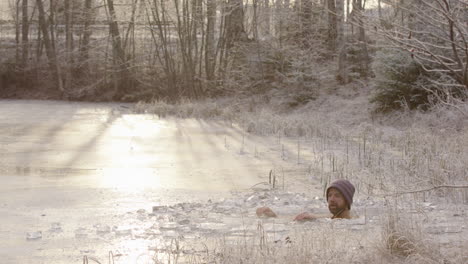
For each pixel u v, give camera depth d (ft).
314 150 55.83
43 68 141.28
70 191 36.65
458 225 23.75
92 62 135.95
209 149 57.47
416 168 40.24
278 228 23.39
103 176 42.83
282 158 51.80
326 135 65.62
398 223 20.79
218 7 123.54
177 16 120.88
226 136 68.23
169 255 18.95
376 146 55.52
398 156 49.83
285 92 103.35
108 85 133.80
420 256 18.66
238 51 115.85
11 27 155.84
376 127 70.28
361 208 28.30
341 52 100.68
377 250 19.69
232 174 44.27
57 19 136.15
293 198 33.58
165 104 102.73
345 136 64.49
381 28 18.97
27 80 140.97
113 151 55.67
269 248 19.51
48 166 47.21
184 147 58.80
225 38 123.24
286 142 62.49
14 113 95.55
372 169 42.47
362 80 99.91
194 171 45.37
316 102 96.12
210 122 84.94
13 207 31.01
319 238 20.38
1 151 54.80
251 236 22.08
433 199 31.73
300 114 88.89
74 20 136.05
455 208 28.35
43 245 21.58
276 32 112.47
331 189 26.32
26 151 55.06
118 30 132.26
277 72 103.14
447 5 17.39
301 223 24.86
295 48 105.60
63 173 44.04
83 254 20.25
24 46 141.38
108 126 77.97
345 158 49.90
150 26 123.13
